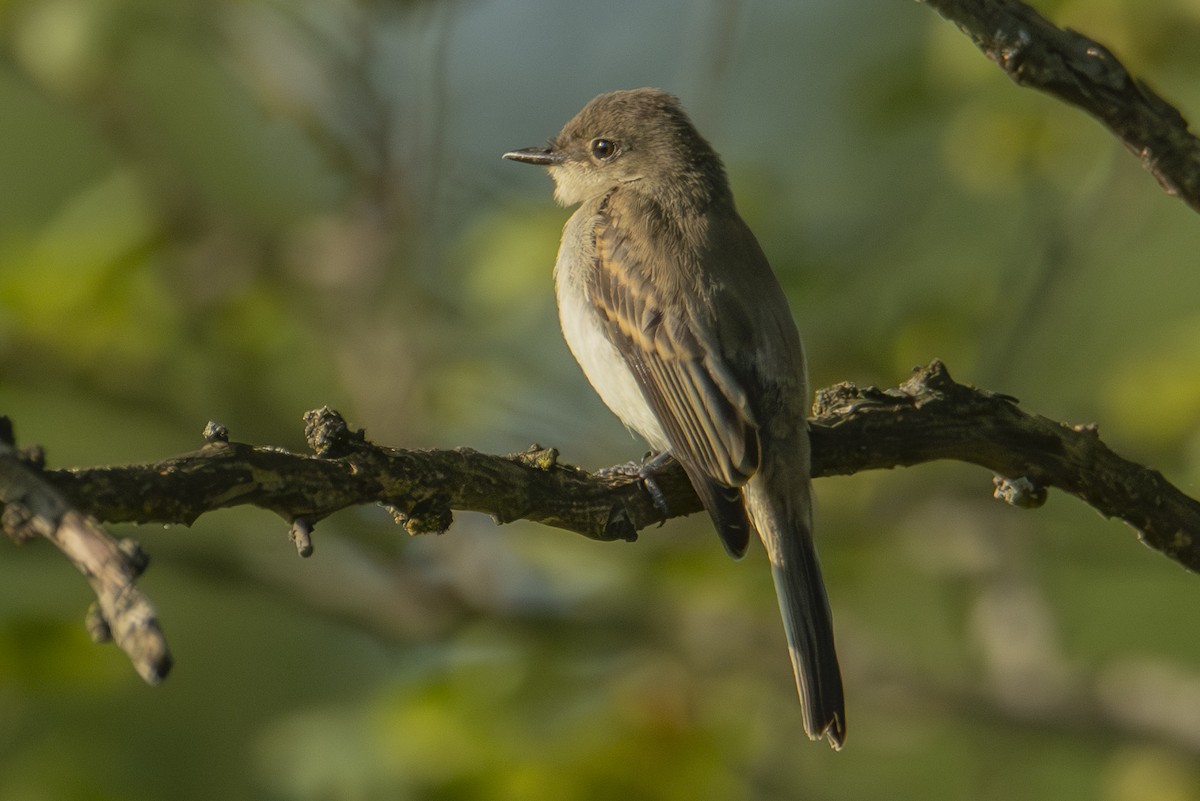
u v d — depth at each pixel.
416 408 12.56
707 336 8.75
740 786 11.43
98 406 12.87
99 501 5.24
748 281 9.09
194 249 13.08
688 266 9.12
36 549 11.48
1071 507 12.76
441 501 6.29
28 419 13.66
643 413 9.09
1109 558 12.83
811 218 14.32
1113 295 15.55
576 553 12.22
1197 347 12.66
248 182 15.03
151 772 11.81
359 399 12.70
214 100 15.01
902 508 12.63
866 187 14.74
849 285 13.27
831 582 12.73
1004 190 13.33
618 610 12.01
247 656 14.60
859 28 15.55
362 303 12.74
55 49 12.29
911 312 13.08
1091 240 12.59
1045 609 12.63
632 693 11.20
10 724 12.03
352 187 12.76
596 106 10.78
